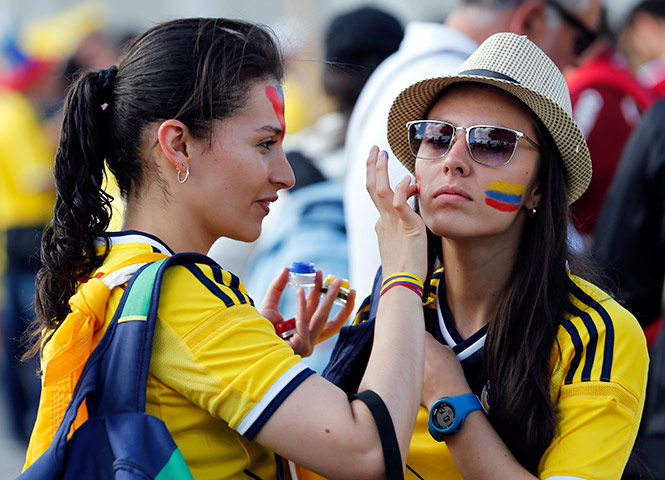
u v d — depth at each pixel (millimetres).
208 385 3613
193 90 3859
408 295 3816
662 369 6148
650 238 6723
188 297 3719
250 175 3957
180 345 3658
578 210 8125
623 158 6902
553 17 6973
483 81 3848
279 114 4031
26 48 12836
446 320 4121
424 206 3986
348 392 4137
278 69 4137
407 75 6184
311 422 3539
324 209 7836
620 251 6750
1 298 12539
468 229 3865
